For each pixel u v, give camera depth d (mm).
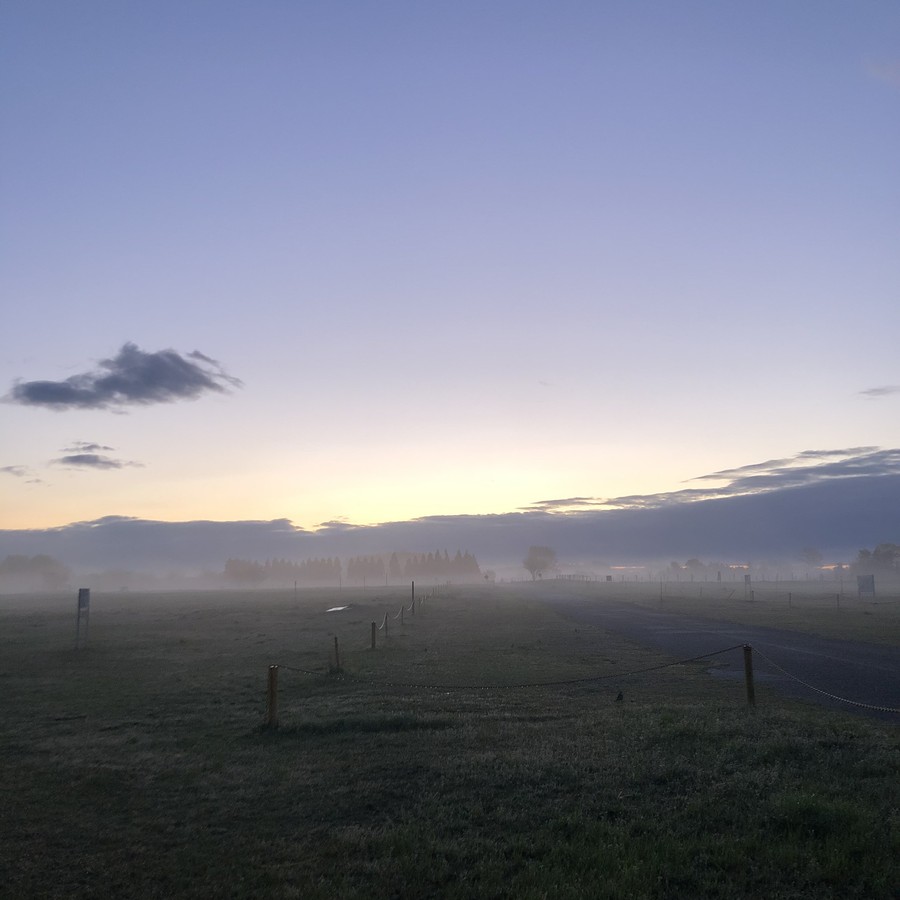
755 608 66250
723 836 8711
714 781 10867
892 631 41375
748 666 17766
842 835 8453
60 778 12438
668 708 17250
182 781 12156
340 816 10297
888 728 15367
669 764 11766
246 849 9094
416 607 69062
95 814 10570
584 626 47219
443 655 30953
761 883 7609
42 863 8773
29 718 18375
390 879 8008
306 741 14953
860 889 7348
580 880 7758
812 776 10852
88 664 29531
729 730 14047
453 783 11492
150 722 17484
